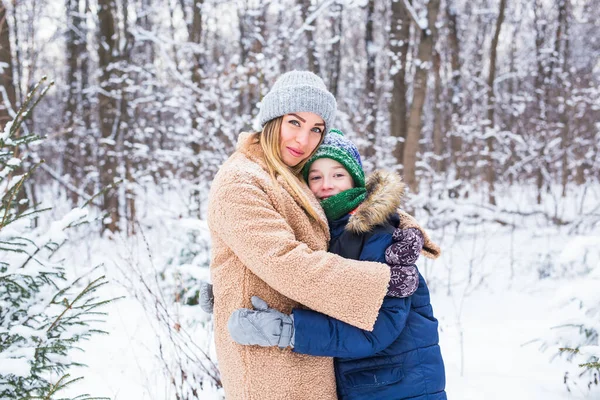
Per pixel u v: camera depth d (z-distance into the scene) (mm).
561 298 2691
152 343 3367
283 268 1292
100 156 9375
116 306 3996
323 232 1512
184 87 8023
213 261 1483
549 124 11844
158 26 12625
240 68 6738
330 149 1624
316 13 7797
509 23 17359
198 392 2672
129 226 7645
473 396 2820
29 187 7543
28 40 8648
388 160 8781
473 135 10531
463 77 13578
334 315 1318
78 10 11008
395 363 1488
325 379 1452
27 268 2066
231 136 7152
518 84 16875
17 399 1807
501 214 8898
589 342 2766
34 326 2152
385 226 1500
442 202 6746
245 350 1378
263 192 1410
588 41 17375
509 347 3641
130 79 9484
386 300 1426
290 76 1586
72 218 2133
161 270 4301
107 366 3031
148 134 9250
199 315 3514
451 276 5875
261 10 8219
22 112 2010
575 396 2805
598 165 11336
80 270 5066
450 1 9883
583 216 8203
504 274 5961
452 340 3828
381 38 13773
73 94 11273
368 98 9961
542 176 11773
